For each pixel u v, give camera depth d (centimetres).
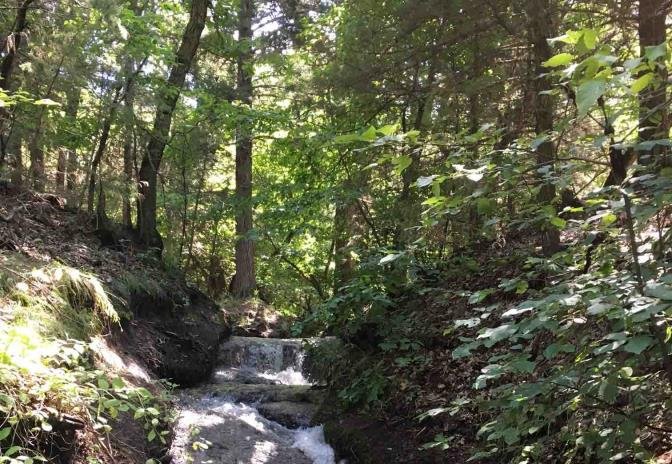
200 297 1125
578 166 262
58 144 846
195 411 692
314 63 962
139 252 945
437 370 614
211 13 1187
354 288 680
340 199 898
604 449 237
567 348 236
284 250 1576
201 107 1120
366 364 685
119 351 619
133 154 1027
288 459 610
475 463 453
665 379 238
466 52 709
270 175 1802
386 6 750
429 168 653
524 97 559
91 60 784
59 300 520
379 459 548
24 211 757
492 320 591
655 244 224
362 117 848
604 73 175
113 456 405
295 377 1001
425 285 745
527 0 524
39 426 339
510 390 255
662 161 249
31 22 697
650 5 389
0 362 323
